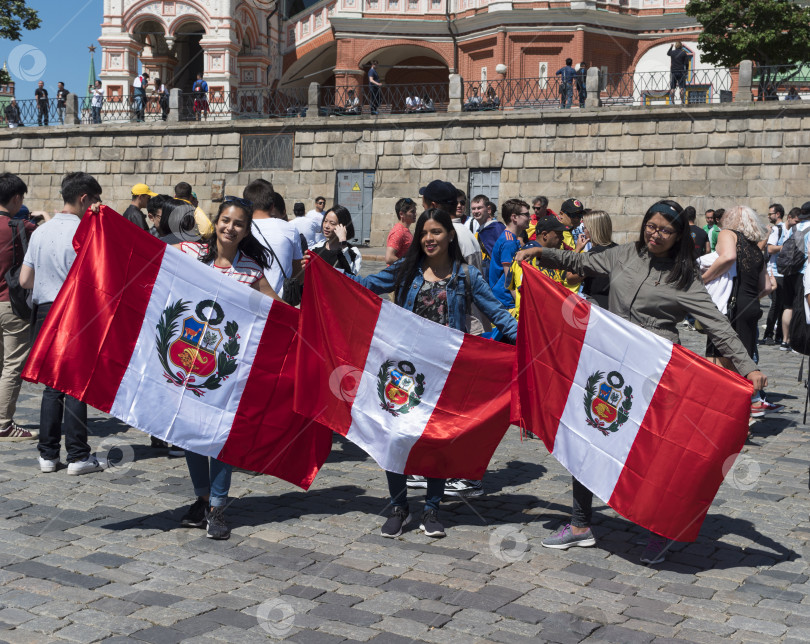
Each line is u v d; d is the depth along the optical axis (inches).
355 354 196.9
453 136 1056.8
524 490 228.8
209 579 164.6
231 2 1448.1
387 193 1090.1
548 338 186.9
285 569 170.4
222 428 193.6
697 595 162.7
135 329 191.3
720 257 275.3
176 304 193.5
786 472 250.5
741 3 1019.3
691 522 175.2
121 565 170.6
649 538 181.3
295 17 1594.5
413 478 230.1
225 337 196.1
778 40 1006.4
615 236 978.1
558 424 185.9
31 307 256.1
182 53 1609.3
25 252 257.8
